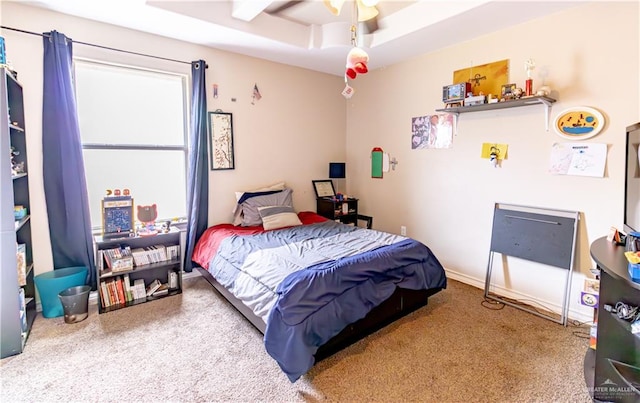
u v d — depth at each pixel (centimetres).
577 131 250
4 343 207
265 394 178
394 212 408
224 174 365
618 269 138
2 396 175
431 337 234
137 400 173
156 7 254
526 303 289
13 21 249
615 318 156
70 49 266
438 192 356
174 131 340
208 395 177
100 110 299
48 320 255
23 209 244
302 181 434
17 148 254
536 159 276
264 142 393
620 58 229
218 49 347
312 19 326
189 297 301
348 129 470
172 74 325
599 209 245
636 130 176
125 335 236
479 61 306
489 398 175
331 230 332
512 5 245
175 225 340
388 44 325
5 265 206
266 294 207
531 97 254
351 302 210
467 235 333
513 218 292
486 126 309
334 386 184
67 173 270
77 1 246
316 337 188
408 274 252
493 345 223
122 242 293
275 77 395
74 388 182
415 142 375
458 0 257
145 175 327
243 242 289
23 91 255
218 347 222
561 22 254
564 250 260
